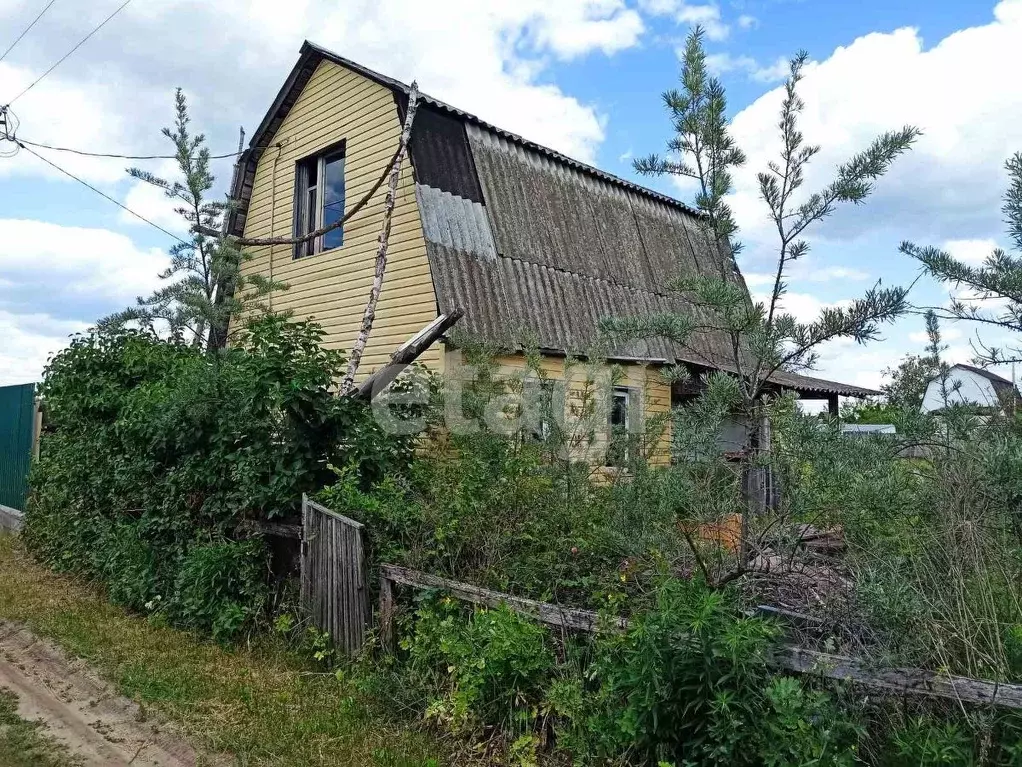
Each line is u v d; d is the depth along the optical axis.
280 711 4.59
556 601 4.80
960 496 3.31
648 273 11.71
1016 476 3.10
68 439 8.70
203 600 6.09
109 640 5.97
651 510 4.14
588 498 5.67
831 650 3.38
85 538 8.13
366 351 9.77
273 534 6.22
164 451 7.02
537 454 6.02
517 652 4.04
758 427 4.16
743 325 3.97
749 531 3.89
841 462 3.50
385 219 9.03
